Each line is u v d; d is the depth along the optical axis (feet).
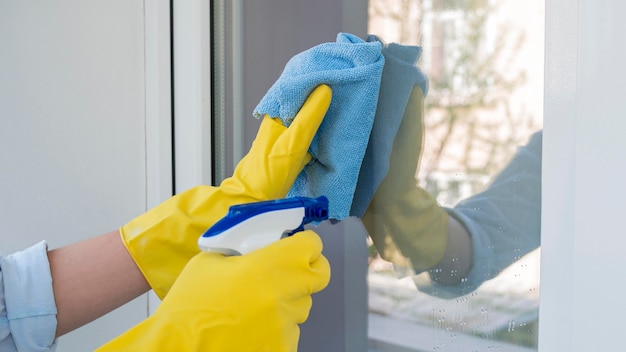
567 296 1.61
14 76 3.44
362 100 2.15
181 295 1.80
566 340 1.62
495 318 1.97
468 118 2.03
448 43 2.10
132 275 2.36
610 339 1.50
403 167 2.29
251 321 1.73
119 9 3.37
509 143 1.89
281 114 2.15
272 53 2.88
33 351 2.25
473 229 2.03
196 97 3.14
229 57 3.10
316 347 2.81
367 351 2.51
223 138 3.17
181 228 2.27
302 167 2.24
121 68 3.40
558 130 1.63
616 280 1.49
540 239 1.78
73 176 3.48
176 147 3.30
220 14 3.10
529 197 1.83
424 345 2.25
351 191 2.22
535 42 1.79
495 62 1.93
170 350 1.72
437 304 2.19
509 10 1.87
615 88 1.48
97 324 3.48
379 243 2.42
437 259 2.18
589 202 1.54
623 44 1.45
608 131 1.49
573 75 1.58
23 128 3.46
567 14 1.59
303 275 1.84
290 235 1.93
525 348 1.87
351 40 2.26
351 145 2.18
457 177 2.09
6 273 2.26
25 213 3.48
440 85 2.14
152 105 3.32
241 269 1.76
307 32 2.71
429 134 2.19
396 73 2.31
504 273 1.93
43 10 3.42
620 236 1.48
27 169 3.47
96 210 3.48
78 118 3.45
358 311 2.55
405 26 2.27
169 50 3.26
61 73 3.44
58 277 2.33
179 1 3.18
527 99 1.82
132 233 2.34
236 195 2.22
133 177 3.44
